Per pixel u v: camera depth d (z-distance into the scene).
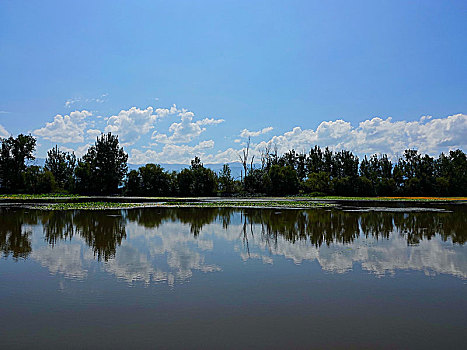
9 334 6.30
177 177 66.88
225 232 18.41
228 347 5.81
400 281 9.55
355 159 84.56
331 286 9.07
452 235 17.55
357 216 26.89
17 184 64.94
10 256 12.52
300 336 6.22
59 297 8.20
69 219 24.36
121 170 70.75
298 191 69.50
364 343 5.96
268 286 9.05
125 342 5.99
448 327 6.61
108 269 10.70
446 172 77.12
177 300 8.00
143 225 21.22
